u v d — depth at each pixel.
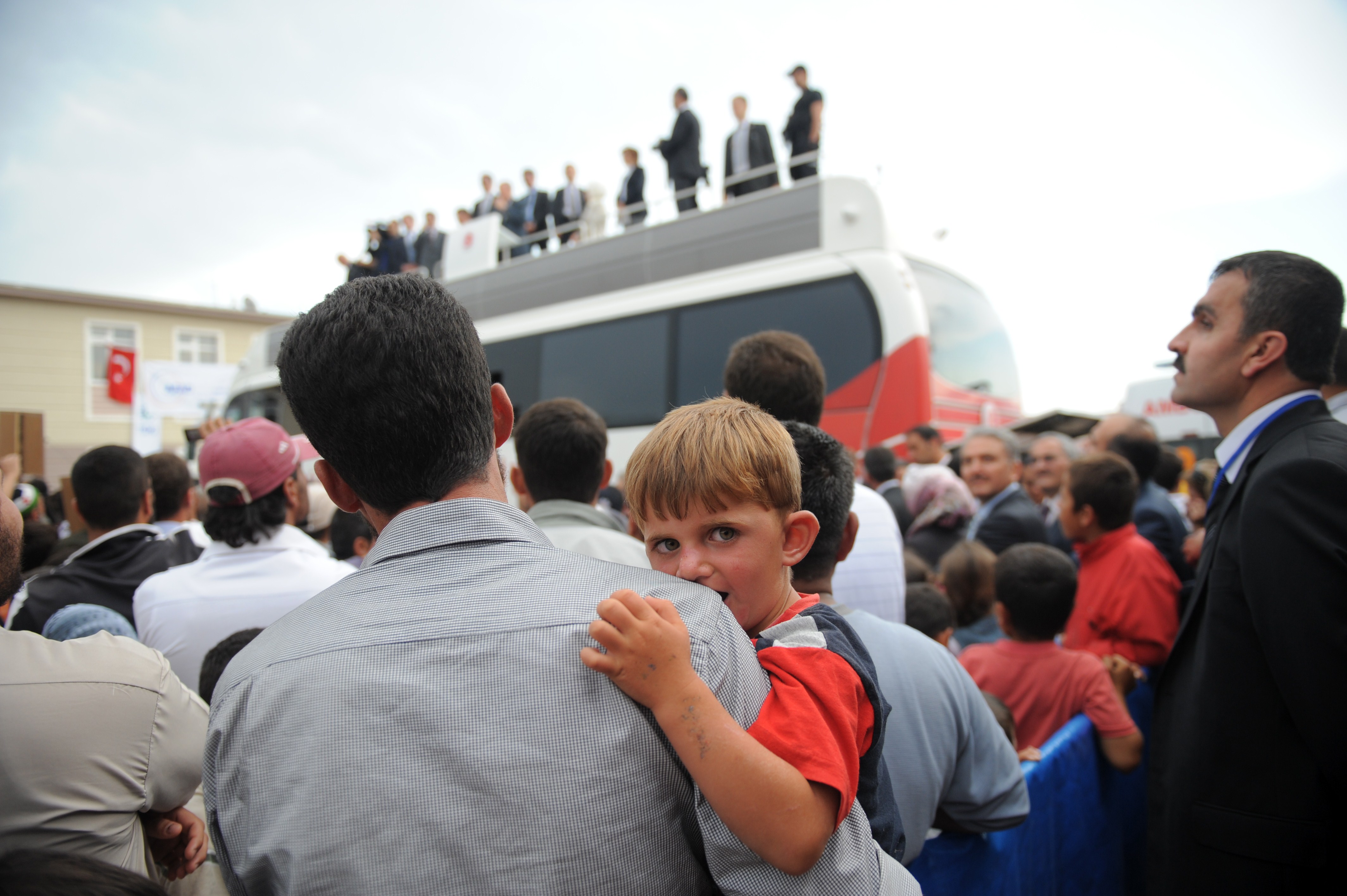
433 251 14.27
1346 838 1.68
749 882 0.81
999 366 8.17
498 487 1.06
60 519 6.88
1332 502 1.65
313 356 0.95
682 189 9.85
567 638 0.84
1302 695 1.64
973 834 1.71
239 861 0.86
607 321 8.59
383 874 0.77
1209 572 1.96
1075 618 3.14
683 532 1.05
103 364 19.44
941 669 1.66
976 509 4.95
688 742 0.79
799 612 1.12
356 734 0.81
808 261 7.27
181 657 2.06
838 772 0.83
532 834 0.78
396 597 0.90
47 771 1.10
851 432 6.64
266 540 2.21
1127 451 3.78
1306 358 1.90
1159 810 2.05
